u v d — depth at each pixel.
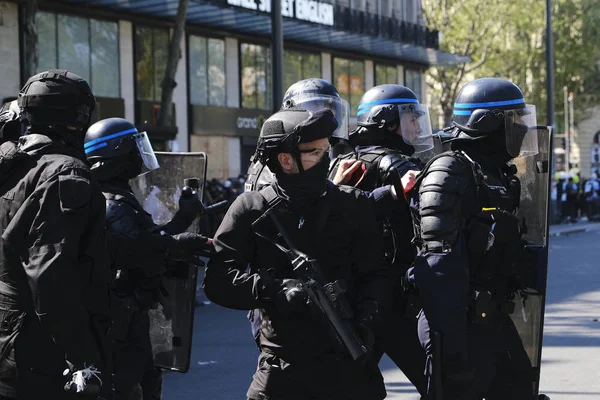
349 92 35.38
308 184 3.43
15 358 3.33
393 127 4.75
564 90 46.84
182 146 27.83
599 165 59.44
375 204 4.35
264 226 3.47
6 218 3.35
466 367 3.57
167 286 5.08
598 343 9.13
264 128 3.48
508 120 3.97
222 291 3.46
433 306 3.59
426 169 3.83
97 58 24.91
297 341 3.45
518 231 3.84
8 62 22.20
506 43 41.75
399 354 4.49
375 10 35.41
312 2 29.05
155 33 26.77
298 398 3.46
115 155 4.77
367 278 3.56
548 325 10.33
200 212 4.77
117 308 4.56
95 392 3.23
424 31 36.16
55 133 3.51
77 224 3.28
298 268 3.36
